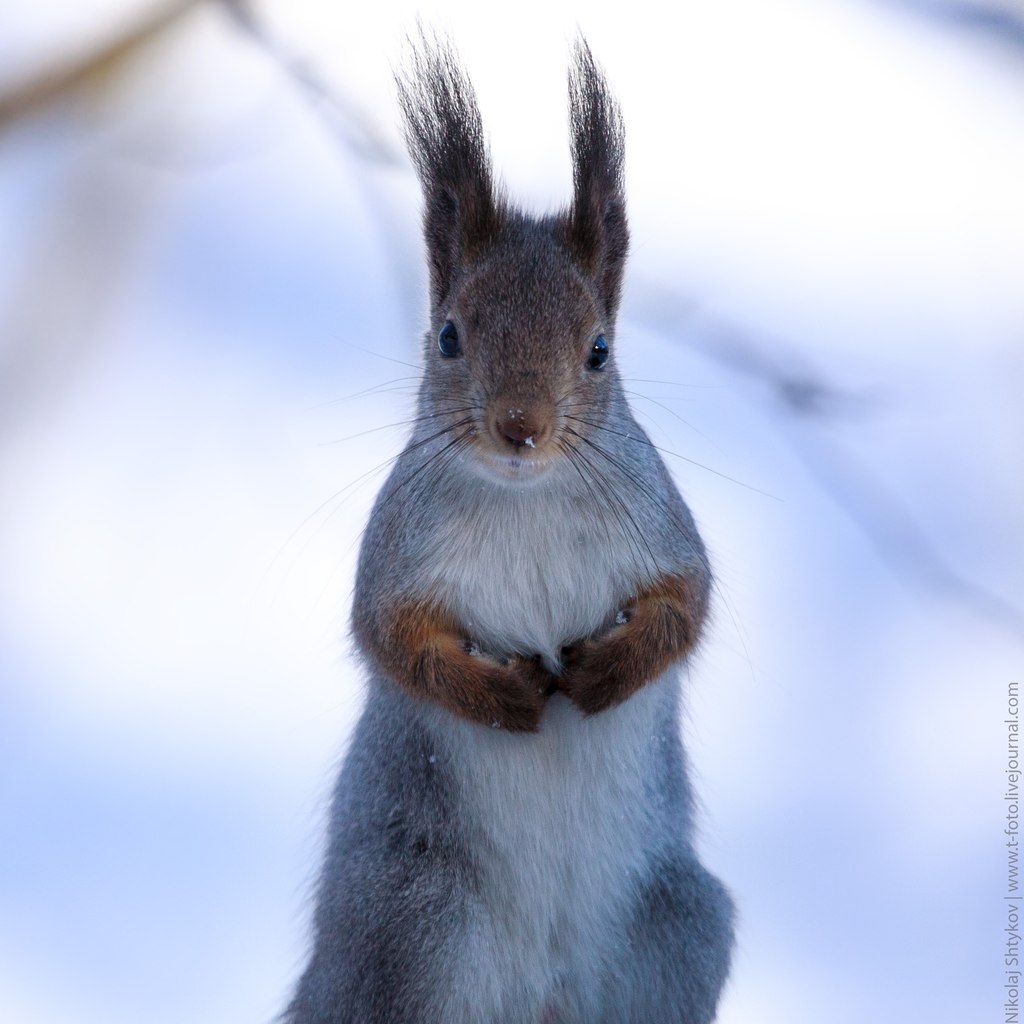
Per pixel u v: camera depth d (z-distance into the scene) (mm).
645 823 4254
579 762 4246
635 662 4238
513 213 4258
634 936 4254
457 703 4234
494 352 4223
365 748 4258
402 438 4348
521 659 4246
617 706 4246
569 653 4246
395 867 4246
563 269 4238
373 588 4246
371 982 4242
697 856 4270
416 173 4277
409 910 4242
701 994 4254
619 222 4254
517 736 4246
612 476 4242
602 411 4238
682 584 4246
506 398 4219
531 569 4242
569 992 4254
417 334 4305
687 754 4270
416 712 4246
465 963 4242
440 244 4254
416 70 4266
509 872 4246
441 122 4250
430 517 4238
